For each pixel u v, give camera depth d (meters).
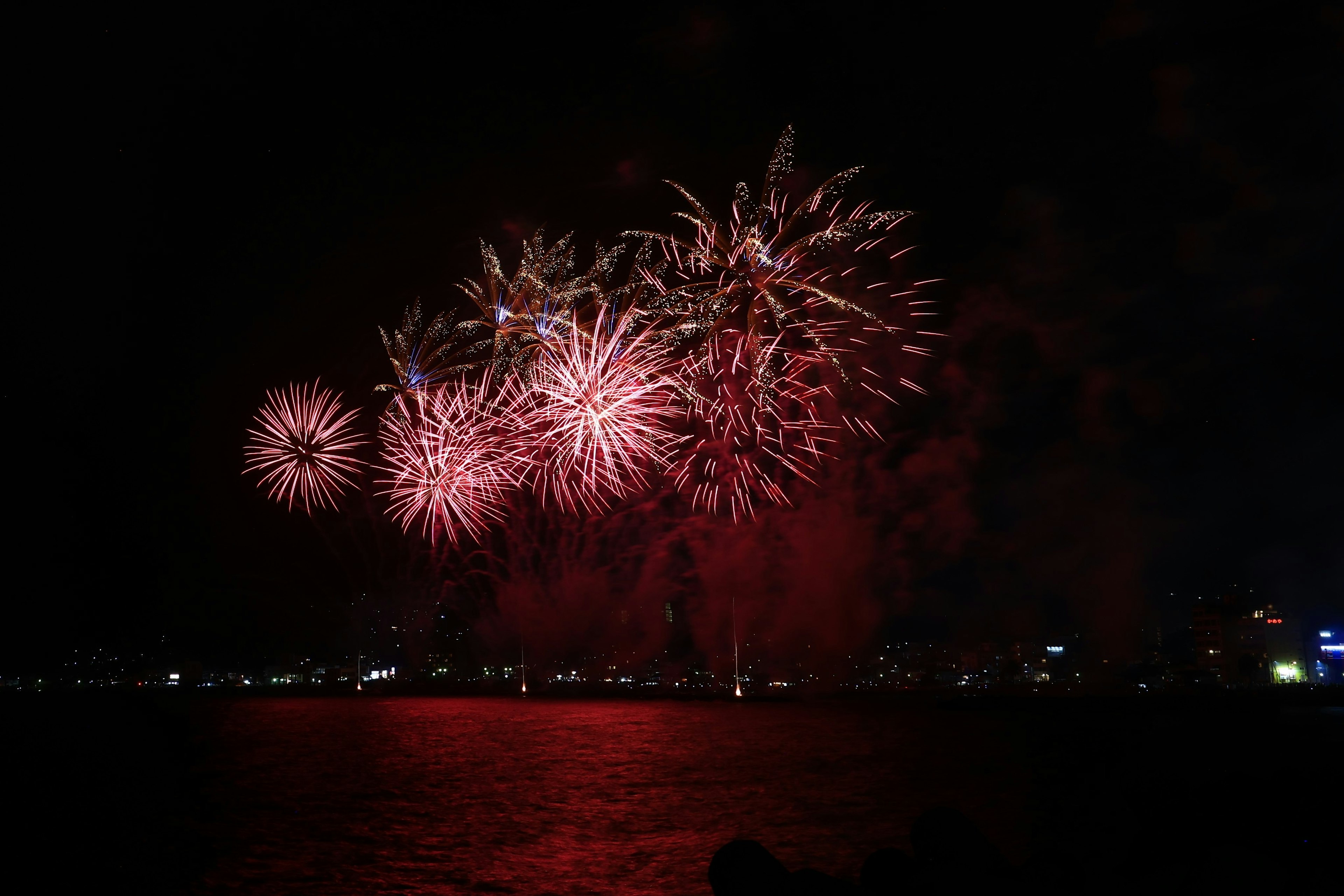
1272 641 130.12
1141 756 48.59
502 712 120.94
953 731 78.56
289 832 27.42
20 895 19.45
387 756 56.22
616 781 42.00
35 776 43.38
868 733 76.19
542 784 41.12
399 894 19.34
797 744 64.69
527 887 19.86
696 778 42.97
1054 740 65.00
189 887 20.14
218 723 94.44
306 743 67.62
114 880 20.81
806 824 28.27
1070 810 28.69
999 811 29.52
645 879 20.50
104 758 53.88
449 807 33.00
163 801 34.84
